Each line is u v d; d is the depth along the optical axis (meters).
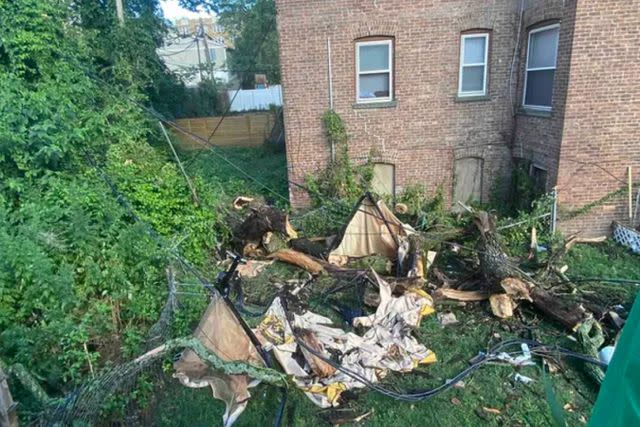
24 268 6.12
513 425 5.45
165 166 10.86
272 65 32.47
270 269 10.05
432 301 7.95
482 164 12.72
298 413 5.74
